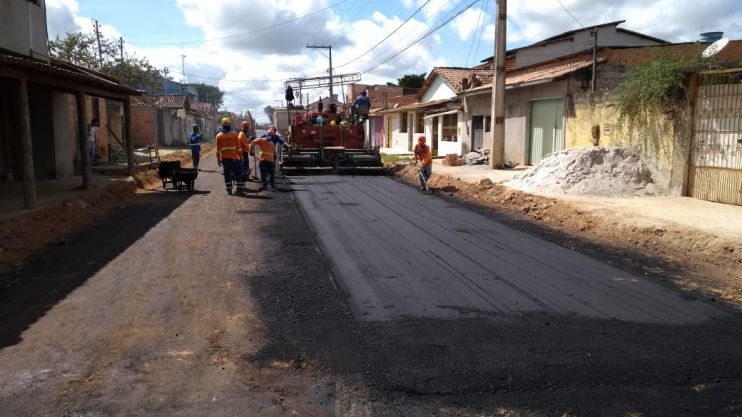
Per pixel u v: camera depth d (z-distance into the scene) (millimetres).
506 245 8914
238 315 5555
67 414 3672
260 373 4312
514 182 15602
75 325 5262
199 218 11109
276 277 6891
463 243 9008
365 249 8484
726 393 4105
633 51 20547
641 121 13805
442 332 5188
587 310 5879
